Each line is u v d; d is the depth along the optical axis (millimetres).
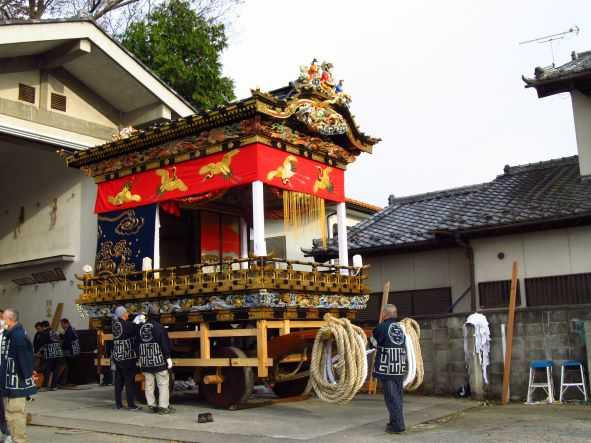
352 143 12758
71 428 9266
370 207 24516
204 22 26188
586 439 7355
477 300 13891
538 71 14328
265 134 10953
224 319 10539
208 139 11445
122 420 9789
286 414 10094
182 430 8750
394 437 7953
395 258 15781
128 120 18375
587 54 16016
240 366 10375
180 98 17859
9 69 15789
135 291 11789
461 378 11984
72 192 17953
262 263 10125
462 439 7672
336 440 7777
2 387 7715
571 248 12961
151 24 25312
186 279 10992
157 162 12391
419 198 18734
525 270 13422
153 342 10414
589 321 10469
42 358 15203
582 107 14922
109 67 16750
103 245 13234
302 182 11805
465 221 14094
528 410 10000
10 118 15664
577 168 15711
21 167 19688
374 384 12664
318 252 16266
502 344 11344
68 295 17547
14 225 19656
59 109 16875
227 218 14531
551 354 10938
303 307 10945
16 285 19266
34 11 23875
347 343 8820
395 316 8625
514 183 16234
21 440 7766
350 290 12172
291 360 10883
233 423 9219
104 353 12641
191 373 12016
